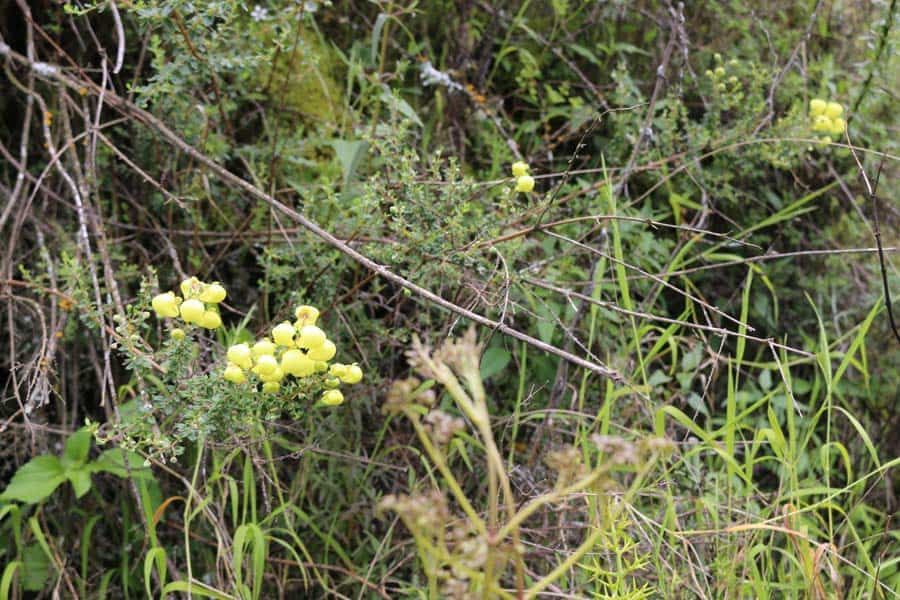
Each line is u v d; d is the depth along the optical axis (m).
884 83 1.37
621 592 0.98
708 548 1.07
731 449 1.05
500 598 0.87
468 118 1.35
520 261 1.19
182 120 1.16
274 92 1.29
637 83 1.41
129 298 1.18
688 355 1.20
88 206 1.11
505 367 1.21
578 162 1.36
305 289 1.12
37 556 1.13
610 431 1.15
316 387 0.95
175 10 1.07
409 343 1.17
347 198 1.19
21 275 1.19
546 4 1.44
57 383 1.14
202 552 1.13
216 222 1.24
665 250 1.26
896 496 1.24
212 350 1.08
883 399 1.33
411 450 1.14
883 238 1.39
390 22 1.37
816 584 0.97
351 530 1.14
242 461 1.12
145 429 0.96
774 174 1.39
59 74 1.14
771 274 1.37
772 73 1.33
